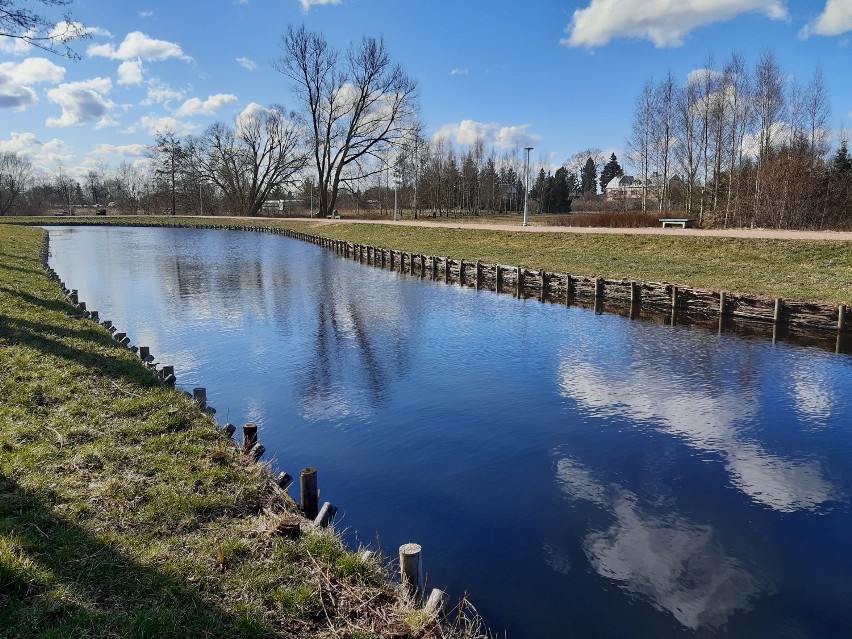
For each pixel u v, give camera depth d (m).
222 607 3.74
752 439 8.85
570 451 8.39
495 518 6.54
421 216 77.44
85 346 9.98
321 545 4.64
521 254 29.94
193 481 5.48
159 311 18.77
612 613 5.00
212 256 37.84
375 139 68.62
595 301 20.92
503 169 98.50
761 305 17.05
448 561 5.71
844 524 6.52
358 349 14.09
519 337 15.47
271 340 14.95
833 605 5.17
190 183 94.75
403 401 10.45
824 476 7.66
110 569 3.93
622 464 7.99
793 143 43.59
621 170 131.12
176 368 12.36
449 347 14.37
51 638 3.15
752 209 41.34
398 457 8.14
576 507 6.82
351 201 94.75
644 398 10.65
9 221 70.69
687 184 51.94
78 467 5.50
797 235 25.19
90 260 34.34
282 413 9.83
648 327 16.78
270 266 32.31
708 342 14.91
